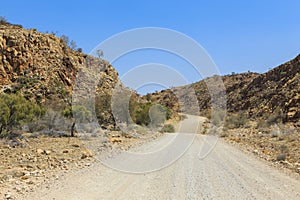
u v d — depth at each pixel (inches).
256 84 2536.9
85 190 296.0
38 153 543.5
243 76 3617.1
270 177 376.5
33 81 1610.5
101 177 359.3
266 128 1253.1
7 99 782.5
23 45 1800.0
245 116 1831.9
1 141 665.0
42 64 1788.9
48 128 966.4
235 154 609.0
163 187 314.7
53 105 1196.5
